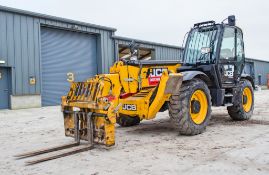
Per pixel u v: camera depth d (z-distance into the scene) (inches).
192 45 305.1
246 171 153.6
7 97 568.7
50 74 657.0
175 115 241.8
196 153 190.9
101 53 754.2
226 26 294.8
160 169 160.4
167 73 239.3
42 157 188.2
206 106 259.6
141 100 237.0
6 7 548.7
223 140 227.0
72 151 197.3
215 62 284.5
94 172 159.8
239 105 317.1
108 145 200.1
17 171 166.9
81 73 724.7
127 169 162.4
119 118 295.1
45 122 366.3
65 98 228.8
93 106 201.9
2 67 559.5
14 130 310.2
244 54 326.3
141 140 235.3
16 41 572.1
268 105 509.4
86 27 711.7
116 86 235.9
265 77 1635.1
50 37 655.8
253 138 231.8
